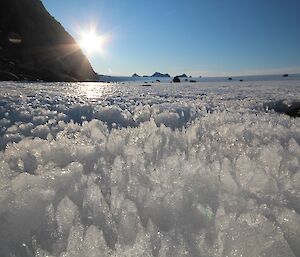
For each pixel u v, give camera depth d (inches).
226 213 96.3
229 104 473.4
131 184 117.5
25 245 88.7
